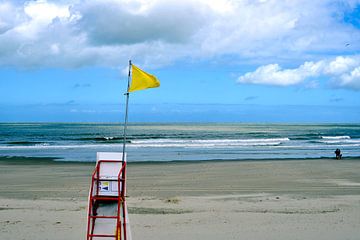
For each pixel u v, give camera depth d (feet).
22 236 32.96
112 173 27.17
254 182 69.31
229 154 132.77
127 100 26.84
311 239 32.68
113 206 27.07
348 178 75.05
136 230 35.32
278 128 501.97
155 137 256.11
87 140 213.05
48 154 129.90
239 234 34.09
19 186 63.46
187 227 36.37
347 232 34.71
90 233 26.20
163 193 57.11
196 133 328.70
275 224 37.42
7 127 454.40
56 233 33.99
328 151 146.61
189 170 85.51
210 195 55.67
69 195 54.90
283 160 108.78
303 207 46.01
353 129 453.99
